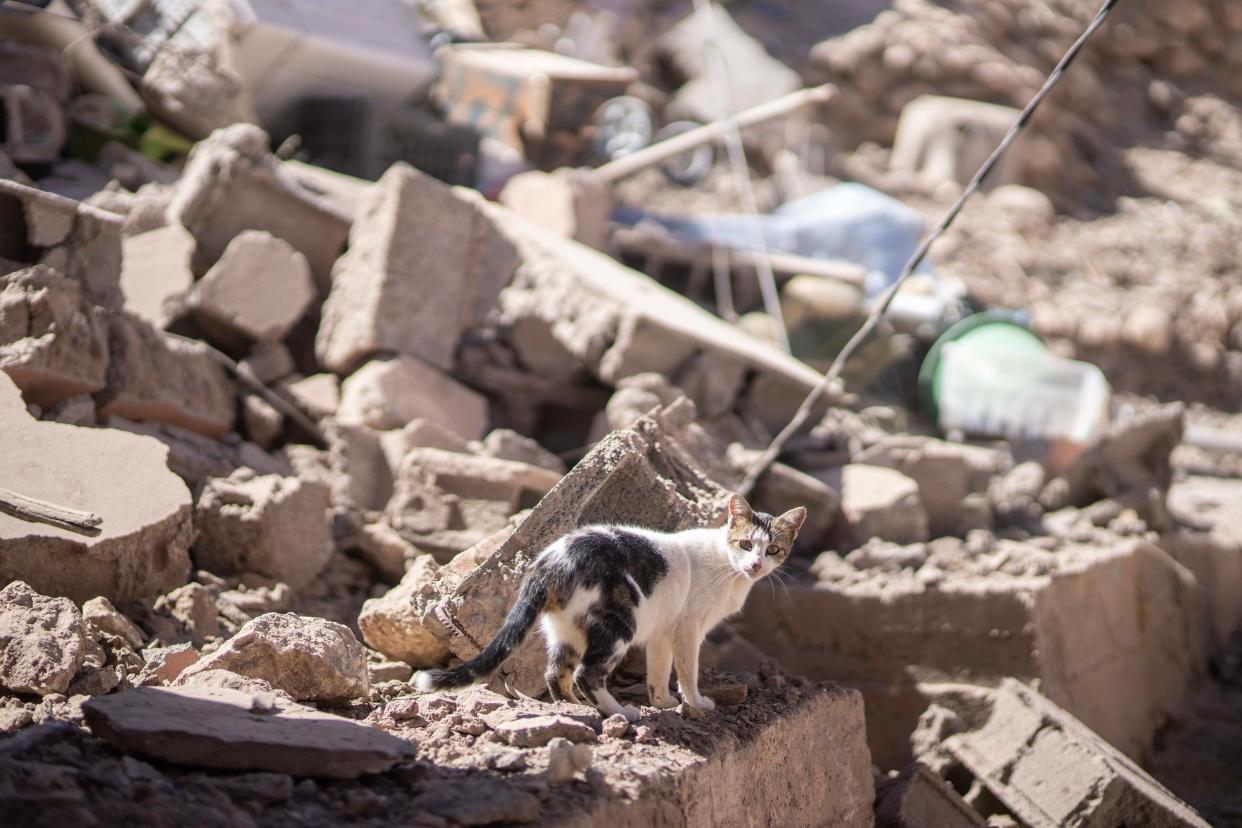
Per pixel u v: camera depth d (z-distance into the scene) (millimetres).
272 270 13852
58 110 15922
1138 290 29609
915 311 20578
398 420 13617
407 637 9156
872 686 12977
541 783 6371
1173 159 35906
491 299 15875
